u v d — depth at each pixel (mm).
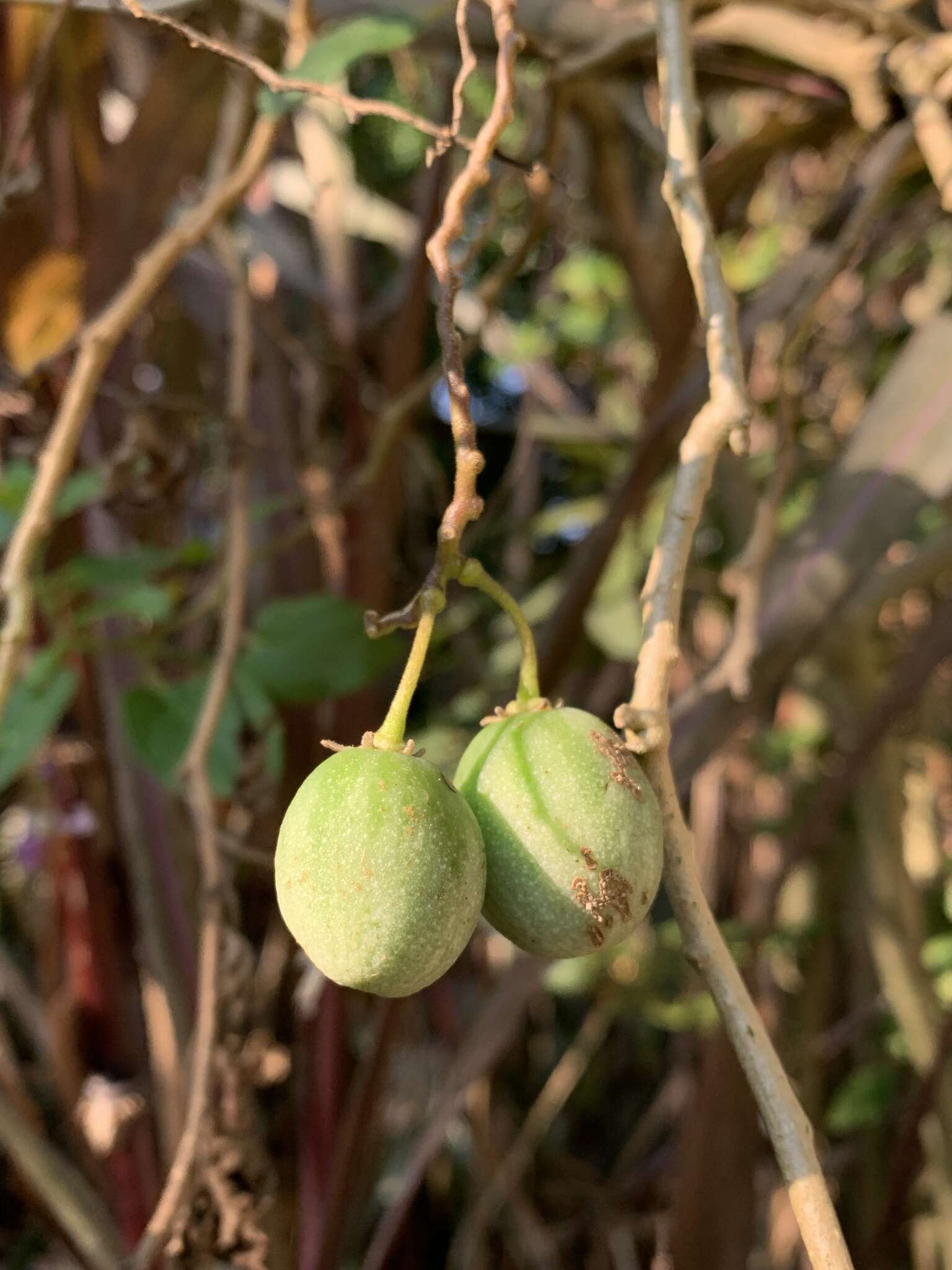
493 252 726
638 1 367
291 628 357
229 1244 288
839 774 420
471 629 752
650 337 520
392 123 680
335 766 180
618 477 464
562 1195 701
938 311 352
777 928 535
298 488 495
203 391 599
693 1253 404
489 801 186
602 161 468
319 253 594
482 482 876
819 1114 562
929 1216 511
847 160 587
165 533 488
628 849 179
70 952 433
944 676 629
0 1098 377
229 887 306
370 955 169
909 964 448
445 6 304
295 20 322
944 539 335
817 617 331
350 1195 417
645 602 190
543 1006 757
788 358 303
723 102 550
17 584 298
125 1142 418
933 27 468
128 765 419
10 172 359
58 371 412
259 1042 331
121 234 421
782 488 299
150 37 531
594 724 190
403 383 478
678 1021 571
